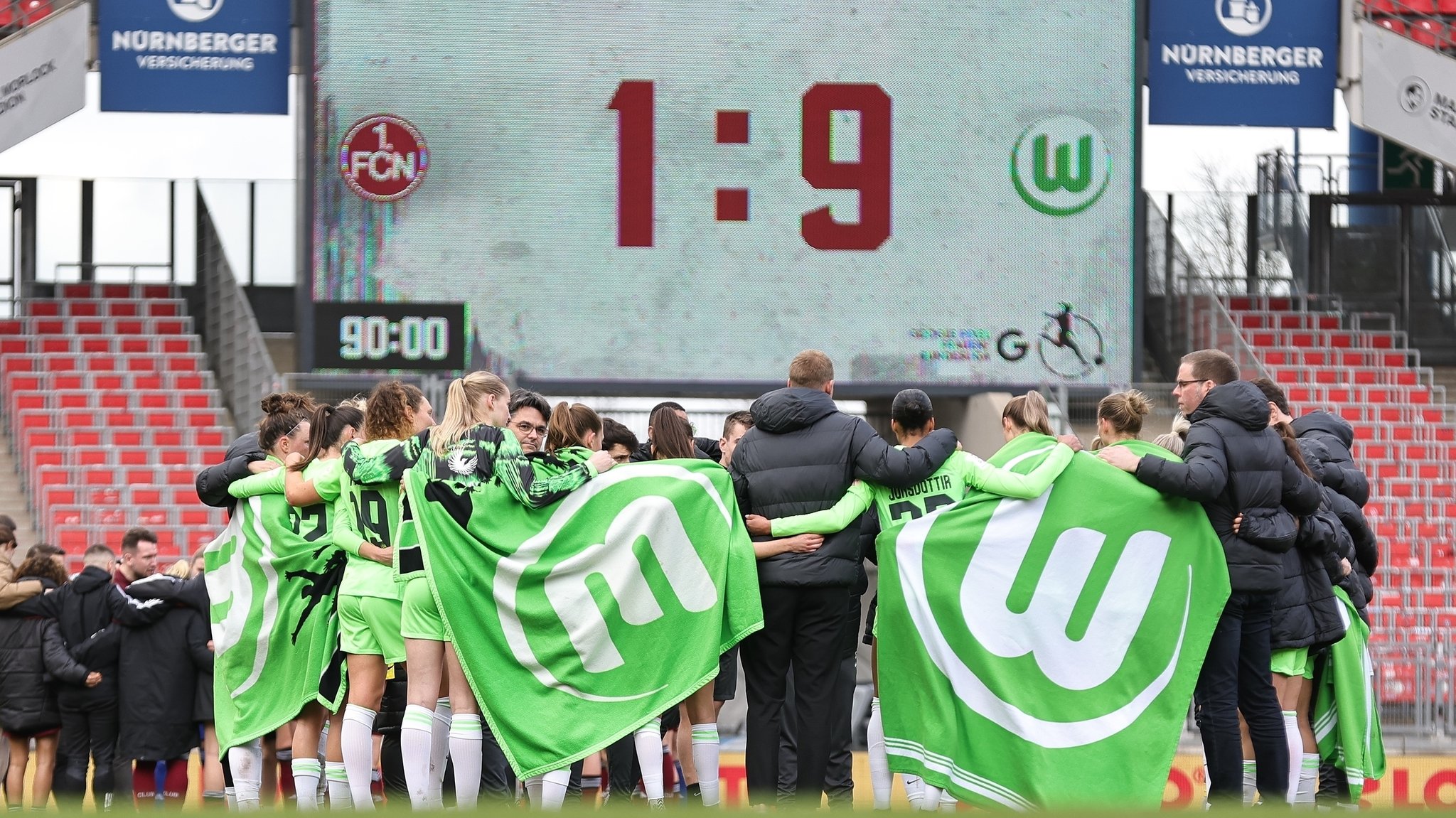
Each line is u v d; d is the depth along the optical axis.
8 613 26.64
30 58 45.09
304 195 45.53
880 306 47.09
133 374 50.78
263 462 21.09
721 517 19.78
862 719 30.81
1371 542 23.38
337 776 20.19
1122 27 47.72
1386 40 48.66
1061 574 20.05
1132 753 19.75
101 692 26.34
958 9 47.19
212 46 46.97
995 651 19.92
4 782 28.77
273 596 20.66
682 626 19.58
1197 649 19.98
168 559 43.72
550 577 19.25
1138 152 47.72
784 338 46.88
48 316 53.19
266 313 55.56
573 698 19.19
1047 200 47.53
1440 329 60.28
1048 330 47.53
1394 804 31.73
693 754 20.20
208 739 26.31
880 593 20.17
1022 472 20.22
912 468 19.55
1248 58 49.44
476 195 46.00
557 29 46.25
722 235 46.69
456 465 19.00
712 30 46.66
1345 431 24.27
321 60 45.62
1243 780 21.58
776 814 14.58
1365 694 22.92
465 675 18.72
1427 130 48.50
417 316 45.78
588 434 20.05
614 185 46.44
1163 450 20.58
